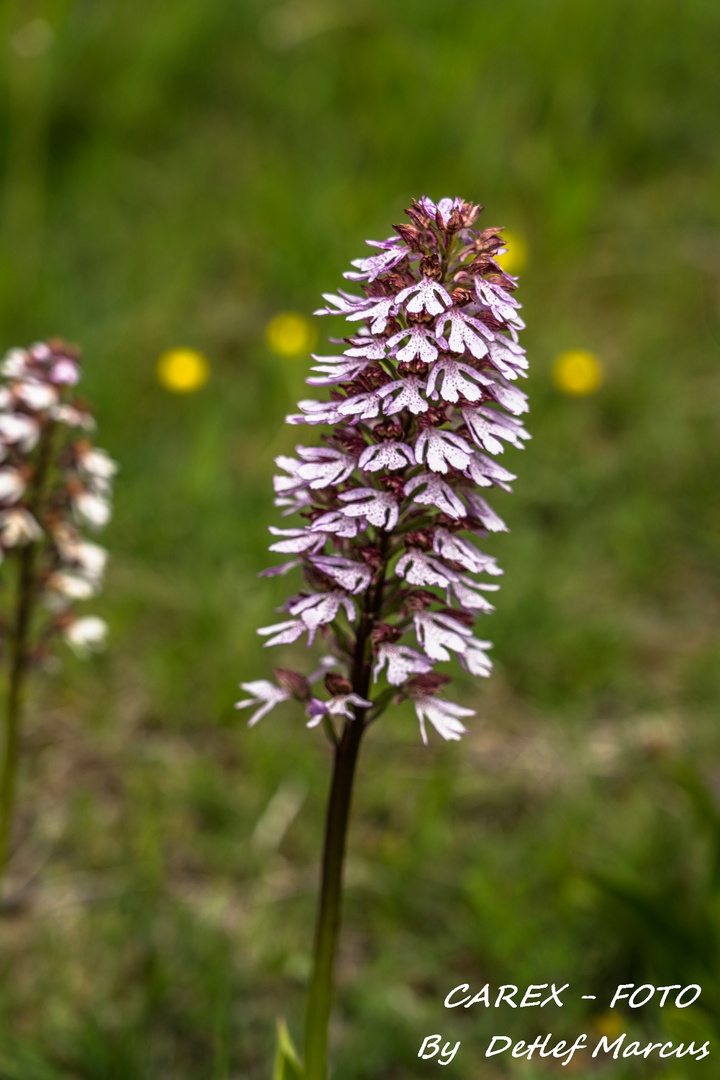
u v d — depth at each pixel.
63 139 1.94
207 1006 0.93
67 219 1.82
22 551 0.90
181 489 1.32
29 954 0.96
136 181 1.90
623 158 1.93
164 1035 0.93
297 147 1.96
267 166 1.90
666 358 1.57
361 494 0.75
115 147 1.94
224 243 1.77
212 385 1.54
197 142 1.99
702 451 1.41
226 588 1.20
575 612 1.22
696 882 0.98
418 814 1.01
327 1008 0.80
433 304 0.74
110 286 1.67
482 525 0.76
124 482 1.34
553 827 1.01
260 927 0.96
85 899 0.98
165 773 1.04
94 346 1.54
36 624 1.11
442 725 0.77
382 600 0.77
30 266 1.65
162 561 1.26
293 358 1.47
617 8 2.08
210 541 1.26
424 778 1.04
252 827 1.01
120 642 1.16
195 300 1.69
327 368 0.75
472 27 2.09
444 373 0.74
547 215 1.75
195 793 1.02
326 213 1.74
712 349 1.59
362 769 1.05
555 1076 0.90
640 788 1.04
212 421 1.37
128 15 2.12
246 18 2.21
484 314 0.75
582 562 1.29
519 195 1.82
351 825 1.02
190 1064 0.92
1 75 1.87
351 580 0.75
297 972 0.95
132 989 0.94
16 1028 0.93
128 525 1.29
